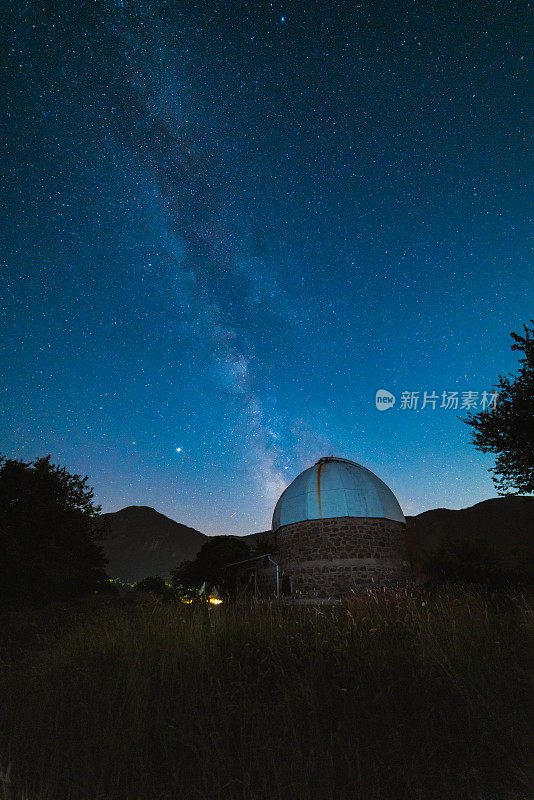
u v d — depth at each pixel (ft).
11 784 10.35
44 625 34.47
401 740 11.38
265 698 14.26
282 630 19.57
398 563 69.97
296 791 9.25
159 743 12.11
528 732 11.10
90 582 69.77
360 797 9.16
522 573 59.98
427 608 20.84
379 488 74.79
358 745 11.24
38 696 15.44
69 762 11.29
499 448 48.32
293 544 72.38
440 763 10.30
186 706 13.52
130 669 16.11
